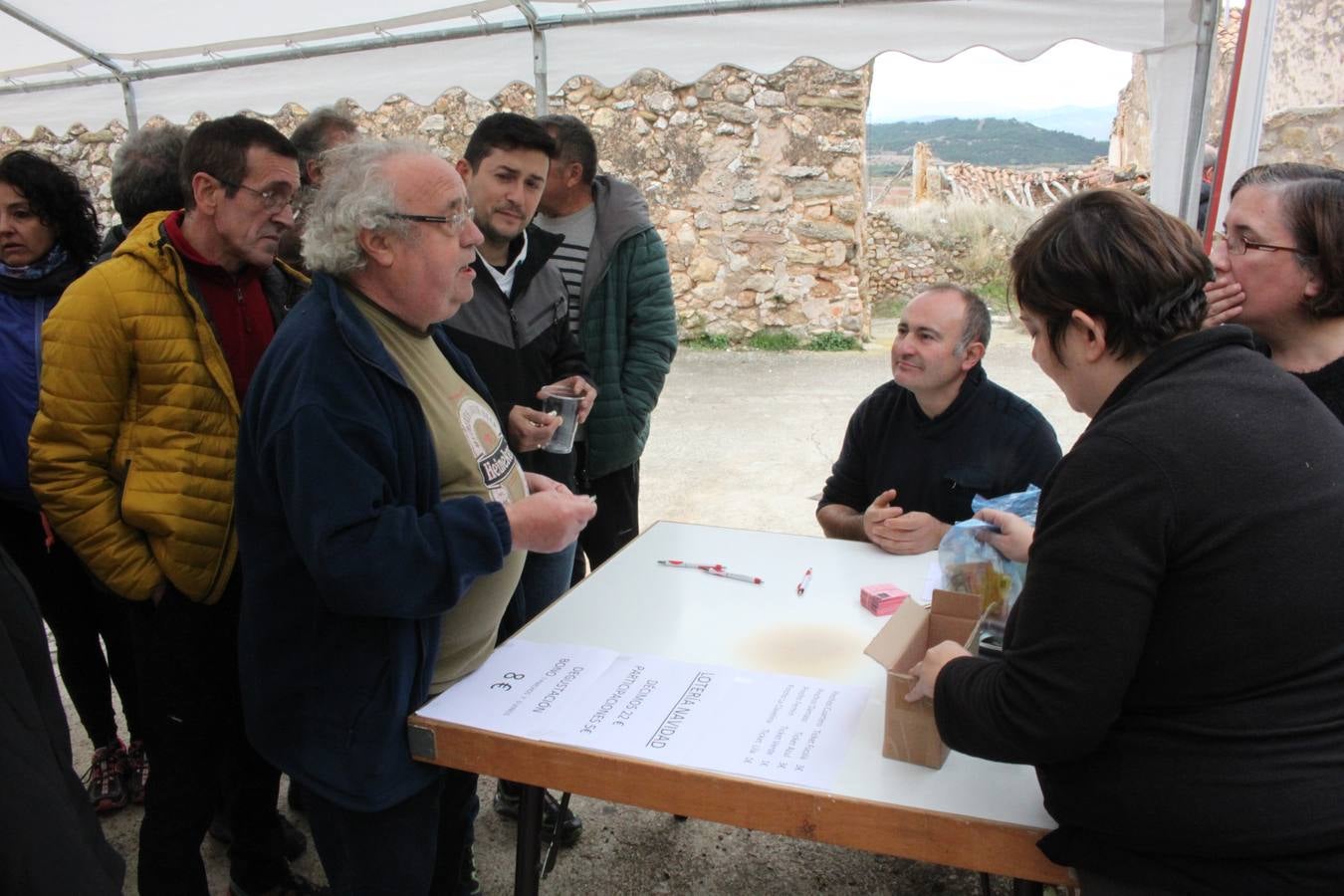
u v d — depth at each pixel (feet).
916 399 7.26
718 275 28.58
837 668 4.96
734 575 6.26
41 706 3.25
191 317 5.92
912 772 4.00
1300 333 5.68
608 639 5.35
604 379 9.07
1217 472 3.08
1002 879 7.33
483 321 7.28
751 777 3.96
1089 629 3.10
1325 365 5.57
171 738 6.01
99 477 5.86
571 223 9.24
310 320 4.58
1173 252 3.38
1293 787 3.05
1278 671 3.14
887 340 30.40
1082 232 3.47
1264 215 5.53
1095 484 3.14
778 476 17.60
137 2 11.65
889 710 4.04
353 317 4.59
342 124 8.54
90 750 9.09
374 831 4.77
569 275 9.12
